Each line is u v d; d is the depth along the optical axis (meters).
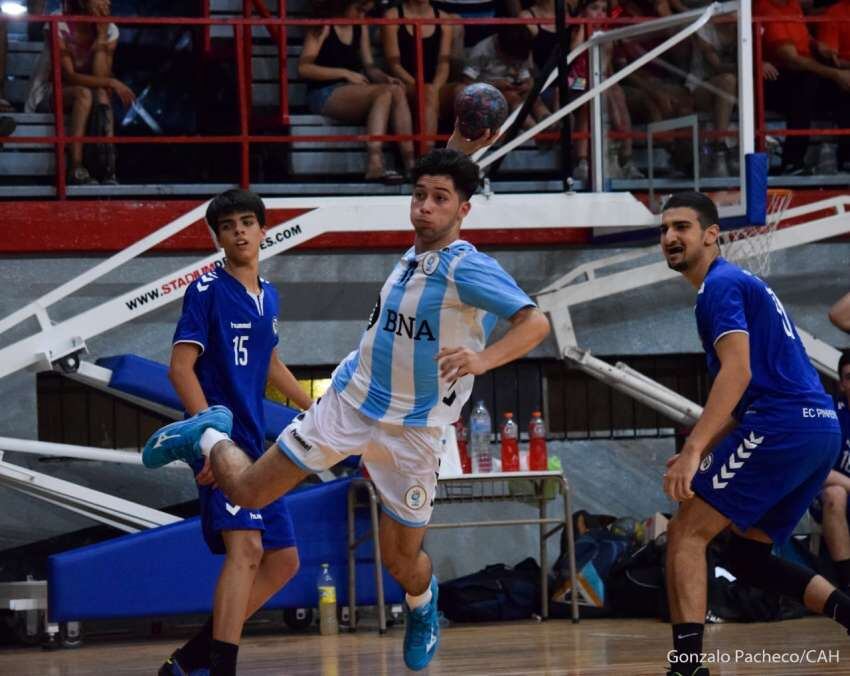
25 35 25.02
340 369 11.17
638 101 21.39
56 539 21.08
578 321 23.06
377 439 11.02
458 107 12.98
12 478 18.75
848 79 24.47
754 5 24.69
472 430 20.48
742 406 11.82
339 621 19.92
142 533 18.25
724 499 11.52
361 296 22.44
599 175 21.86
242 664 15.41
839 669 13.45
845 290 23.69
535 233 22.58
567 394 23.17
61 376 21.67
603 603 19.70
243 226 12.41
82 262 21.44
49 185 22.73
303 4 26.06
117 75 25.27
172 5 25.92
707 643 16.20
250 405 12.37
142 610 18.09
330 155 24.08
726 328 11.18
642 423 23.36
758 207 19.75
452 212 10.72
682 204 11.92
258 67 25.30
